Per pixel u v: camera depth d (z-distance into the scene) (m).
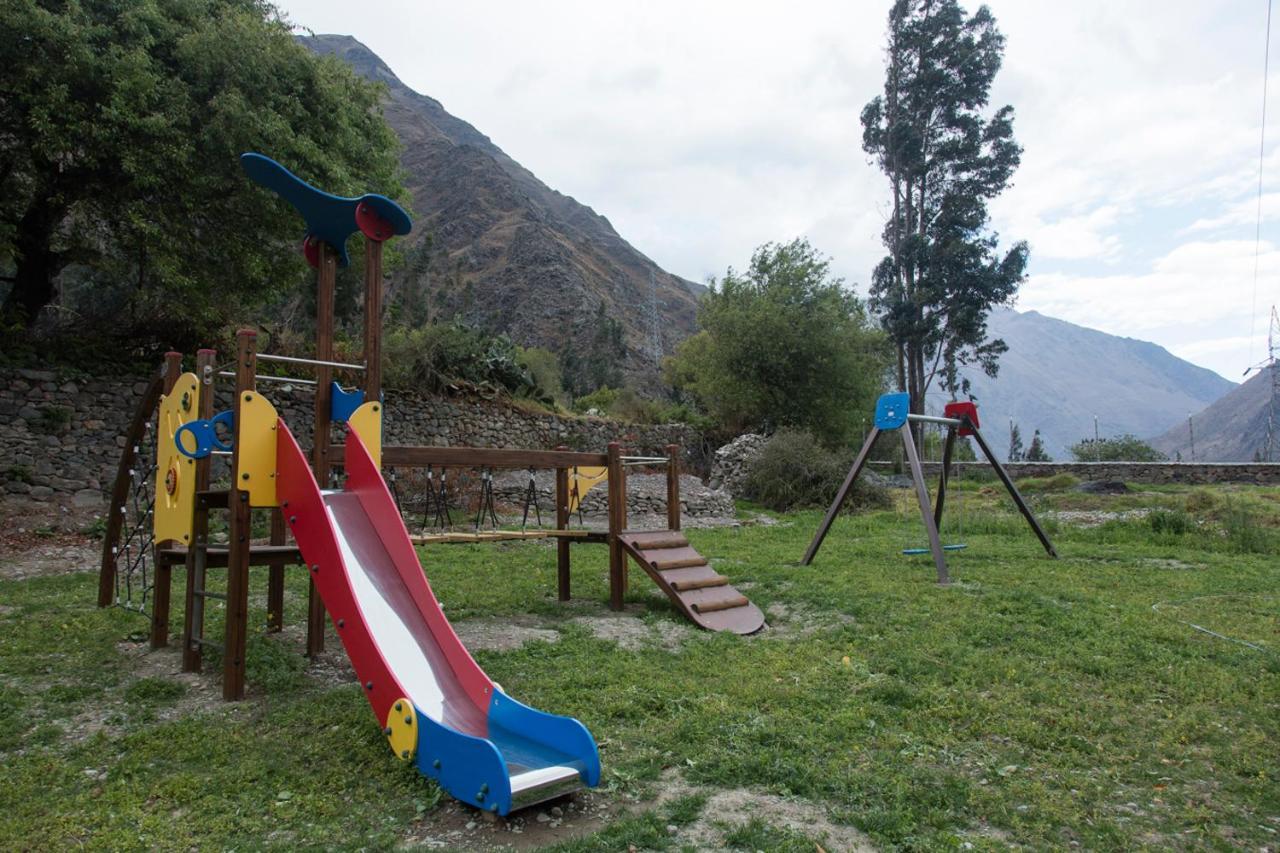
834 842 2.85
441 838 2.89
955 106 37.03
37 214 12.63
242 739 3.83
